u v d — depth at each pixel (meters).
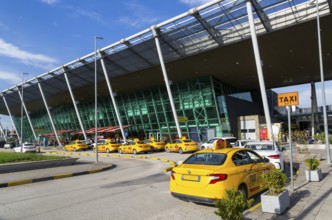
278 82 51.16
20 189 10.94
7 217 6.93
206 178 6.92
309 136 50.00
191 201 7.26
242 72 42.31
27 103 75.00
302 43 32.03
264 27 29.34
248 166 7.94
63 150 46.44
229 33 31.64
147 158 25.98
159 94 50.00
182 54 36.56
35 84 59.09
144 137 52.88
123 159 25.88
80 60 43.38
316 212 6.49
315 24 27.86
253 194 7.88
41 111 82.81
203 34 32.62
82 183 12.20
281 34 30.19
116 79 47.59
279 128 38.66
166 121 49.28
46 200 8.75
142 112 53.12
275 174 6.90
